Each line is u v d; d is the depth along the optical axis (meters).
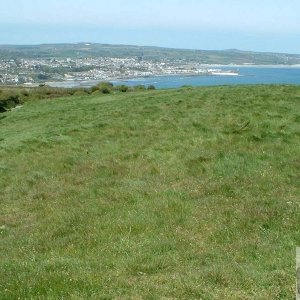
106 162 20.08
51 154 22.42
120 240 11.82
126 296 8.39
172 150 20.55
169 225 12.66
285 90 31.09
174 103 30.69
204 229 12.18
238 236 11.48
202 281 8.77
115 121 27.53
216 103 28.58
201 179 16.75
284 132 21.02
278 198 13.86
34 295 8.73
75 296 8.47
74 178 18.52
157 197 15.08
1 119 39.34
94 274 9.48
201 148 20.34
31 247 12.05
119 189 16.19
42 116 36.09
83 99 44.78
